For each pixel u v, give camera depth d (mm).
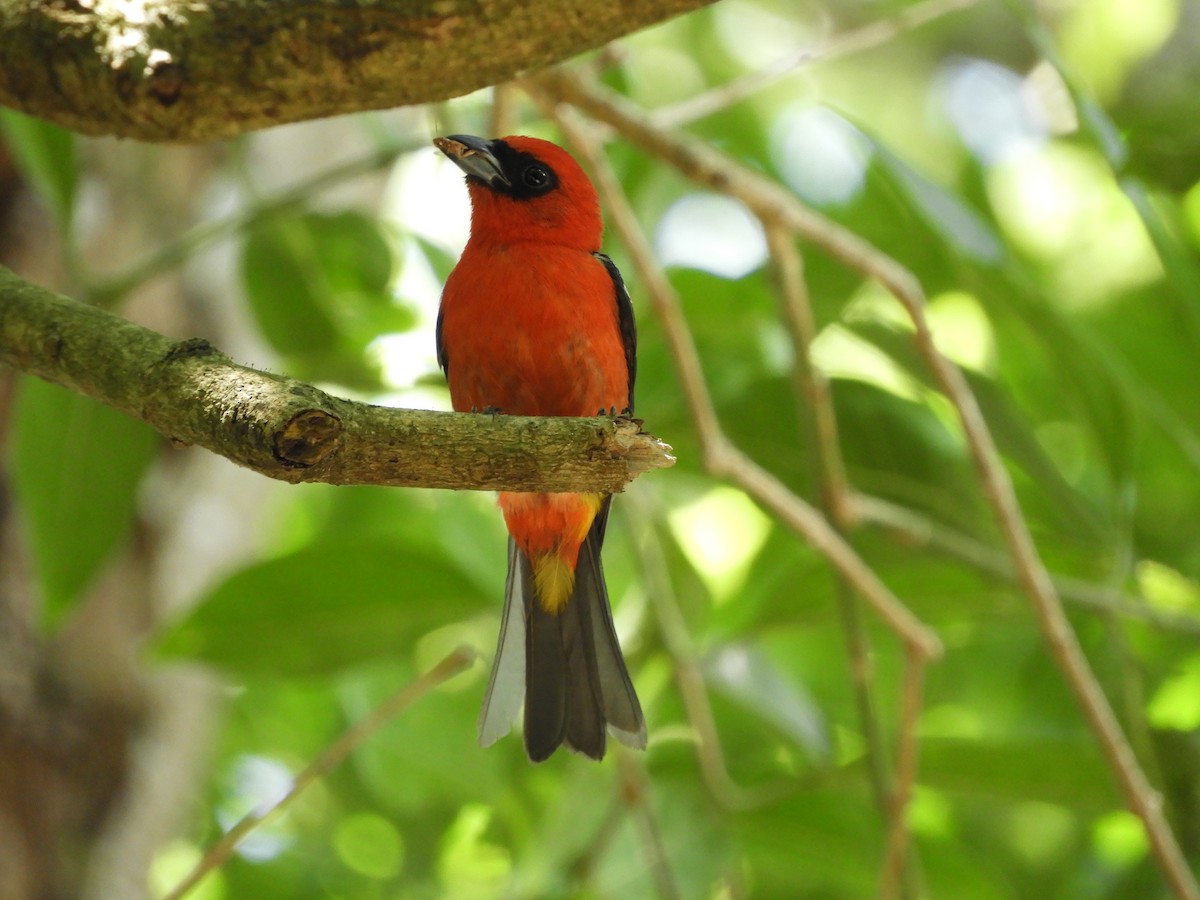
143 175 12445
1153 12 17219
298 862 15203
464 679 14133
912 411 10836
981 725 13883
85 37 5754
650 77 19469
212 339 12594
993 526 10711
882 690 14188
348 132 14203
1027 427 10625
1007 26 20156
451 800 14289
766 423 10695
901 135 20328
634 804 9820
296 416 4383
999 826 13633
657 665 11492
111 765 11039
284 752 16016
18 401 9734
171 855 15344
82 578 9094
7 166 11008
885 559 10852
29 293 5066
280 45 5535
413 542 9859
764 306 11719
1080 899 12812
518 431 4684
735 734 12648
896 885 8797
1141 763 10367
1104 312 12891
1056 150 16266
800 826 10836
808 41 20625
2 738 10570
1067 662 8727
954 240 9820
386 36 5449
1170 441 10758
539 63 5578
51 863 10547
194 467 12312
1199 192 11914
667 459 4789
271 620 9938
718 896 12625
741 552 14562
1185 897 8414
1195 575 11266
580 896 10812
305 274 10984
